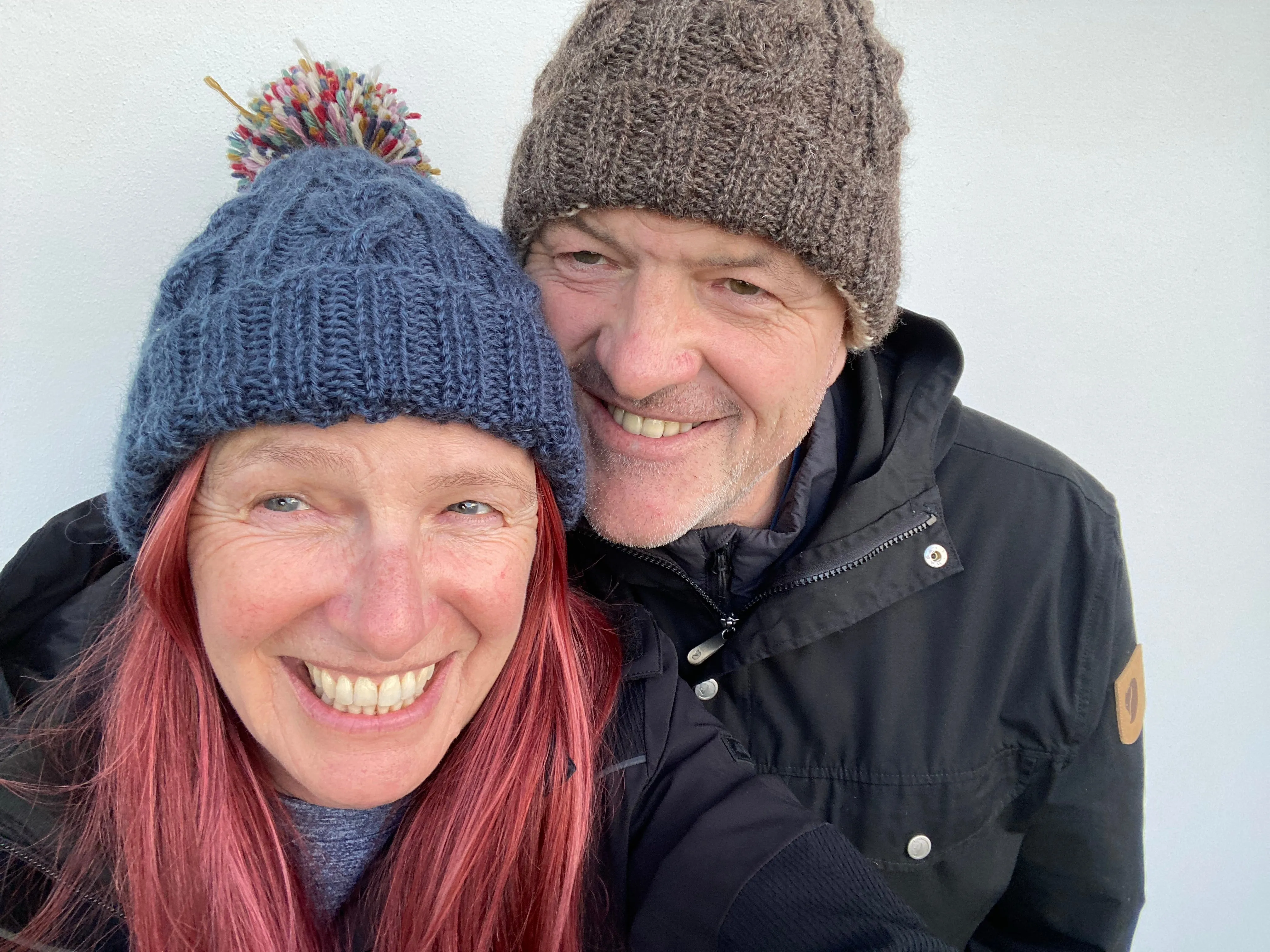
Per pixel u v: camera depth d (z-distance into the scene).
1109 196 0.59
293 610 0.32
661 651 0.43
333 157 0.35
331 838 0.38
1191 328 0.61
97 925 0.36
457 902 0.37
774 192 0.35
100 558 0.46
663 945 0.34
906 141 0.58
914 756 0.48
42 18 0.48
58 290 0.52
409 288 0.31
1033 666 0.50
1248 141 0.58
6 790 0.36
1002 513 0.50
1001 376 0.62
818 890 0.33
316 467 0.31
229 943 0.35
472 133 0.55
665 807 0.38
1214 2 0.56
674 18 0.35
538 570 0.38
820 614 0.45
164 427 0.31
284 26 0.51
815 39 0.36
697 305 0.40
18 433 0.53
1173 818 0.70
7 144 0.50
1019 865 0.54
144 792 0.36
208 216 0.53
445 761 0.38
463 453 0.32
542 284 0.41
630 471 0.43
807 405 0.43
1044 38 0.57
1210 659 0.67
